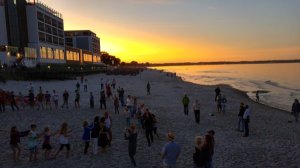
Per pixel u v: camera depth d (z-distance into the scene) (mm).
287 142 20641
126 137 15156
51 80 63688
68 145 16359
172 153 11516
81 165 15383
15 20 86312
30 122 24641
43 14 98312
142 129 23156
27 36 91938
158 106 36500
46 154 16141
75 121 25344
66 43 171000
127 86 65625
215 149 18641
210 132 12484
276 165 15797
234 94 60625
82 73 86125
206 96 51688
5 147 18125
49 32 104000
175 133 22672
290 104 48188
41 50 95375
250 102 47906
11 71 58250
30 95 31547
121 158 16531
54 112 29188
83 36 170125
